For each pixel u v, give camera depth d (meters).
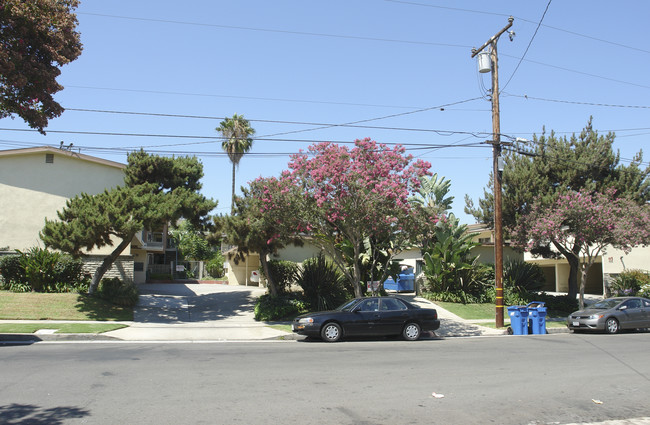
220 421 6.01
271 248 21.30
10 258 21.98
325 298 20.72
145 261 34.59
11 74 11.73
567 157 24.08
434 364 10.24
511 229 23.97
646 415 6.73
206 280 39.47
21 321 16.92
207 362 10.13
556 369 9.86
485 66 18.72
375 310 15.12
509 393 7.78
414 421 6.22
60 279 22.14
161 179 24.55
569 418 6.54
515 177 23.88
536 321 17.98
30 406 6.55
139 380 8.23
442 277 24.69
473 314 21.95
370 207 16.30
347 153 17.08
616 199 22.31
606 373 9.50
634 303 18.47
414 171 17.27
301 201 17.02
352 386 8.03
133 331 15.80
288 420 6.11
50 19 12.34
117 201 19.27
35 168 25.69
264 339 15.27
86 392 7.34
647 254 29.72
